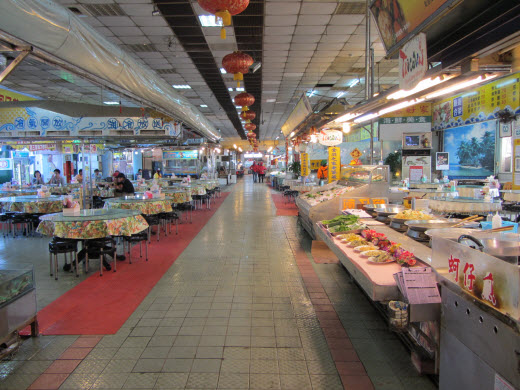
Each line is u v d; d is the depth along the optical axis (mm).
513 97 8469
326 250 5324
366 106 4508
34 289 2656
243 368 2277
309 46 8016
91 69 3150
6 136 8617
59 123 8586
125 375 2203
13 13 2059
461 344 1679
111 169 15273
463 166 10953
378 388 2062
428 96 3707
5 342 2322
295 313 3127
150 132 8547
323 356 2420
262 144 36969
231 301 3410
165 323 2932
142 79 4215
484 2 2062
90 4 5887
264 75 10531
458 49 2557
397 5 2686
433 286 2012
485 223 2955
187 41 7566
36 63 8430
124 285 3891
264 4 5930
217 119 19188
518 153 6445
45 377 2180
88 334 2742
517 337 1292
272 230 7145
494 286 1429
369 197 5527
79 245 5930
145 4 5891
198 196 10430
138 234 4902
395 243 2918
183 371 2244
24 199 6828
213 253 5301
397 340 2633
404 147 10391
